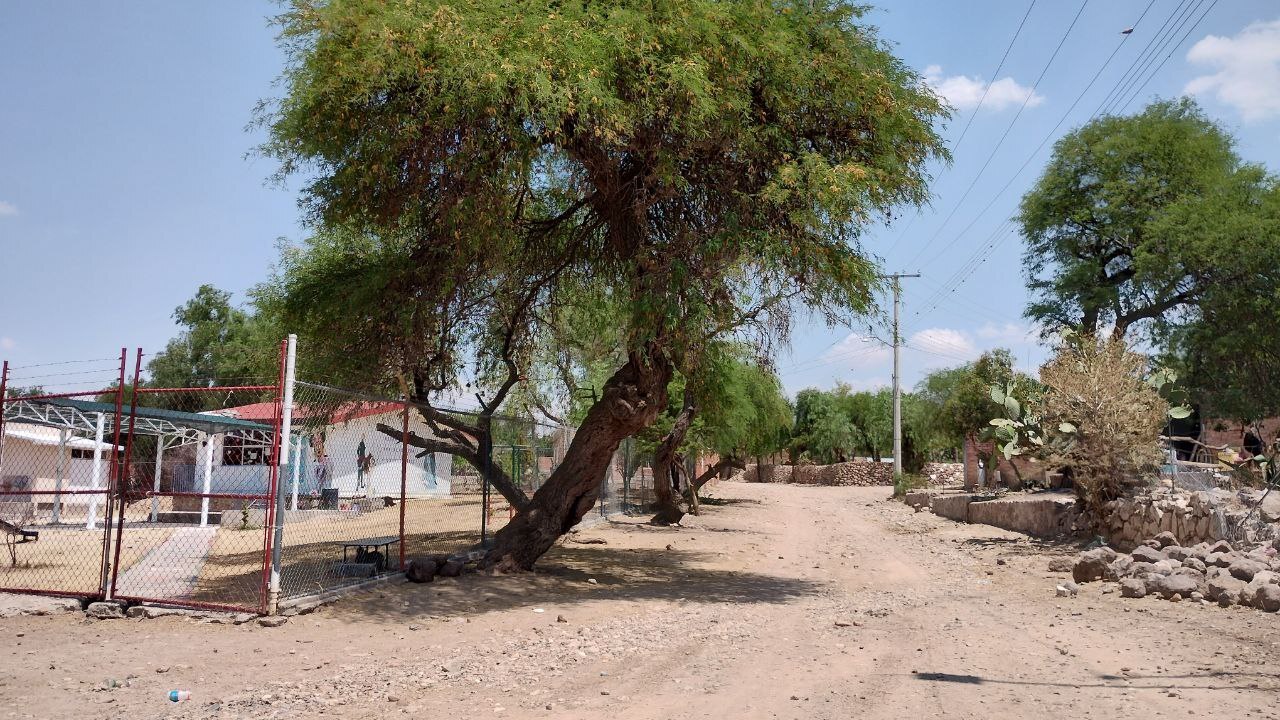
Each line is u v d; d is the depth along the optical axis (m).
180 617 9.56
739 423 31.22
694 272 12.95
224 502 26.05
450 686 6.68
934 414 46.03
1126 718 5.45
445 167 12.20
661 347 13.18
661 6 12.04
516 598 11.39
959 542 20.12
